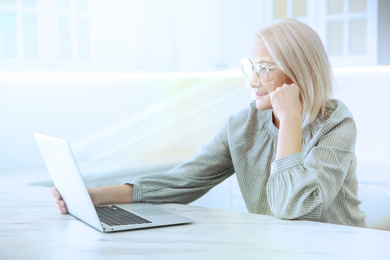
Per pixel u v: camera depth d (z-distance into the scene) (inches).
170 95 152.5
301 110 55.8
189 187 62.3
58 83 123.5
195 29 135.4
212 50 132.2
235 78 139.5
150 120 146.7
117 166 116.2
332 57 108.1
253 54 57.1
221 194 127.2
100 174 106.4
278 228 45.3
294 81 55.2
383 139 113.7
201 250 37.8
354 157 58.4
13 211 53.6
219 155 64.4
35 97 118.7
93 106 131.7
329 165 52.1
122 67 125.3
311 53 55.3
